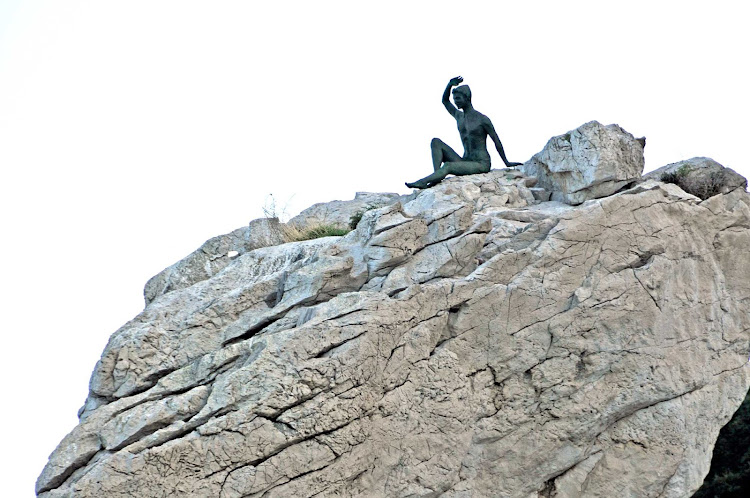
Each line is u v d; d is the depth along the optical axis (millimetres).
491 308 34406
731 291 38312
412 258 35281
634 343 35625
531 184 40969
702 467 36312
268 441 30656
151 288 40406
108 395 33625
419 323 33438
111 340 34469
